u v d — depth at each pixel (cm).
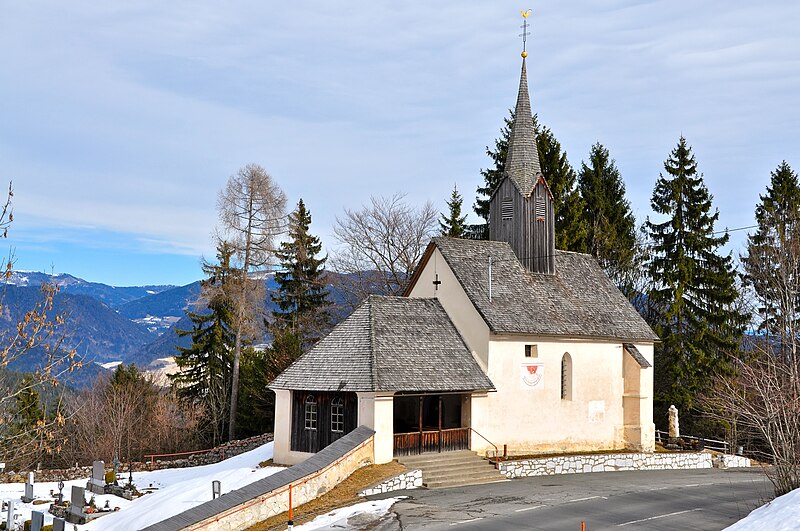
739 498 2880
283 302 6316
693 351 5412
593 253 6159
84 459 4878
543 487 3088
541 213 4147
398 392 3155
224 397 5359
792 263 4681
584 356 3988
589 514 2528
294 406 3366
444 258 3778
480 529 2294
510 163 4175
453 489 2986
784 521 1978
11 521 2733
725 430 4841
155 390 5731
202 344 5719
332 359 3325
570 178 5809
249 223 5153
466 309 3662
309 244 6438
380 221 5619
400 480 2945
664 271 5678
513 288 3881
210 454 4419
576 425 3903
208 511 2381
